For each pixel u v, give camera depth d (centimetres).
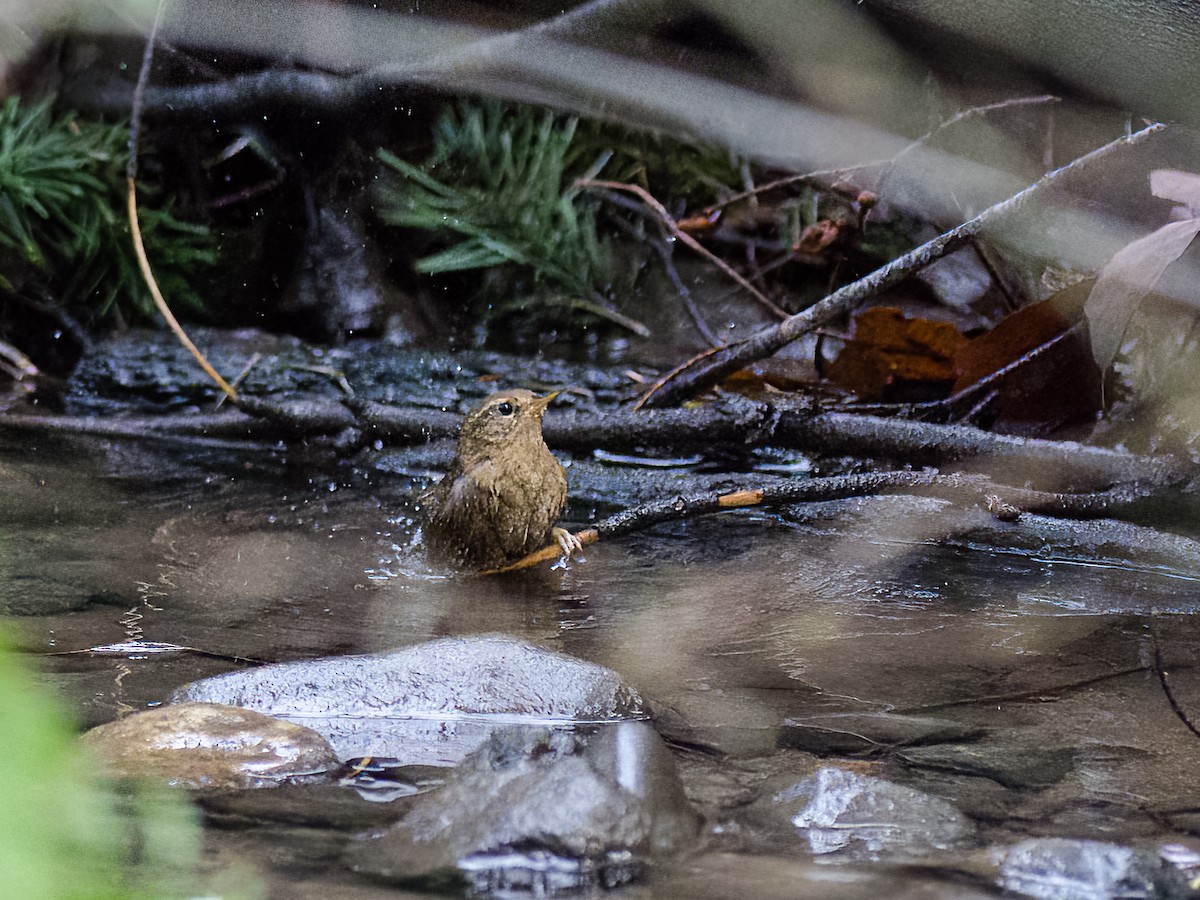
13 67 1346
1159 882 358
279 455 1060
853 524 870
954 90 1130
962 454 935
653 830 394
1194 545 786
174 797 427
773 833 405
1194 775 459
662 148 1443
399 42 1252
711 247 1414
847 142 1262
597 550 830
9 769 139
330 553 811
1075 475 898
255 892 349
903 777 457
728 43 1188
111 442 1078
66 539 813
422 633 650
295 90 1284
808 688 565
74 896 173
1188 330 957
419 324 1387
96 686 551
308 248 1405
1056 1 850
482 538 780
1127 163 1009
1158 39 819
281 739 471
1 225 1313
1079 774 460
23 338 1333
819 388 1128
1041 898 354
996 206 938
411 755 478
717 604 711
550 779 410
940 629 661
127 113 1391
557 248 1395
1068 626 664
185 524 862
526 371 1236
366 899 348
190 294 1396
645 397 1050
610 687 537
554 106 1302
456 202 1401
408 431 1061
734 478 949
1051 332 981
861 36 1083
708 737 502
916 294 1245
